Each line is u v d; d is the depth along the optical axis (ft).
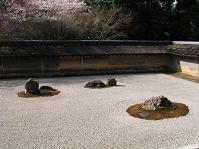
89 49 49.57
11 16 55.52
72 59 49.16
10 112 29.76
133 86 40.34
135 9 70.74
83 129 24.84
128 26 68.23
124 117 27.61
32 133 24.20
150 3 73.20
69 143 22.15
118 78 46.55
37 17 59.26
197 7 75.15
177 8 76.18
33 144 22.11
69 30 57.98
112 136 23.29
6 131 24.75
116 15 66.13
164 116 27.22
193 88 38.88
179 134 23.40
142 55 51.75
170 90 37.78
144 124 25.68
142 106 29.68
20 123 26.55
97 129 24.79
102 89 38.75
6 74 47.06
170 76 47.91
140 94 35.81
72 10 64.69
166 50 52.26
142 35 72.28
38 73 48.19
